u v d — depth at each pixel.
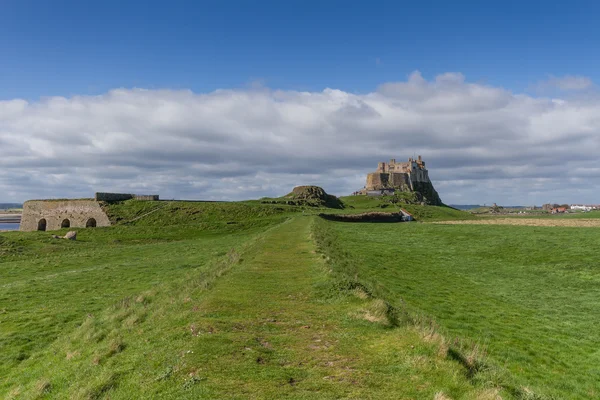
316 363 10.65
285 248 35.66
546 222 86.31
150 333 14.05
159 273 34.84
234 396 8.70
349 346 11.94
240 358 10.77
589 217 106.62
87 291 29.45
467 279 35.84
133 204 104.00
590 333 21.12
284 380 9.53
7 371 16.12
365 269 33.53
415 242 59.88
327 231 59.25
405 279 32.91
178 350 11.50
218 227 80.75
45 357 16.91
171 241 69.81
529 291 31.39
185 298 18.59
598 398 13.71
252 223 83.88
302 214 95.44
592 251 47.28
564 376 15.62
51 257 50.62
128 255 50.56
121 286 30.67
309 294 18.39
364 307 15.91
